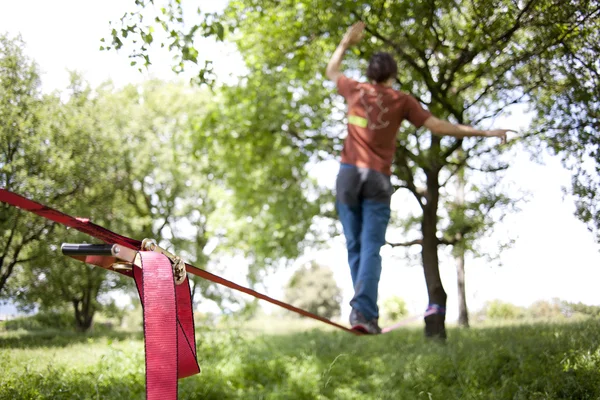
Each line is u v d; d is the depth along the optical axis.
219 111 13.43
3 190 1.71
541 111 7.68
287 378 6.65
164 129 20.31
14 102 8.66
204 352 7.86
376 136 4.55
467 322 15.92
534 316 12.72
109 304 18.89
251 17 10.28
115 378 5.75
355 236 4.63
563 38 6.67
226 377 6.37
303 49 10.16
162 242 23.39
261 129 12.97
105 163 12.23
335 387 6.39
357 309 4.36
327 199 14.32
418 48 8.48
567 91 6.99
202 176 21.39
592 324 7.50
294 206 14.43
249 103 12.84
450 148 10.16
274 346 9.70
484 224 11.39
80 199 11.72
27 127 8.85
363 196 4.57
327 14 8.71
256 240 16.05
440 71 8.80
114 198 13.98
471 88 10.12
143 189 22.16
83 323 17.42
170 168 21.39
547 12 6.49
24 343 8.88
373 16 8.62
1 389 4.88
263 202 15.77
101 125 12.39
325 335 11.84
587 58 6.72
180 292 2.41
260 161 14.28
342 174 4.61
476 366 6.18
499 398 5.21
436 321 11.06
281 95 12.45
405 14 7.97
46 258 11.27
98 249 1.99
